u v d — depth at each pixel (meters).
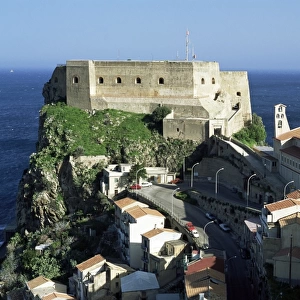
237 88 165.25
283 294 81.00
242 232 108.12
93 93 162.50
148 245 105.44
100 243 121.19
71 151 145.25
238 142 139.88
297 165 110.94
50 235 133.62
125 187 136.50
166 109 151.62
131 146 146.38
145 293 96.25
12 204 186.62
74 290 108.69
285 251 86.00
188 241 107.56
